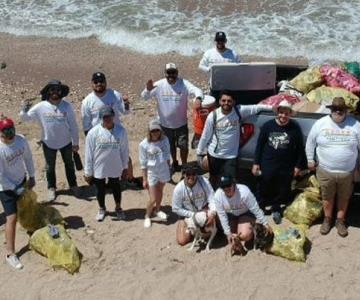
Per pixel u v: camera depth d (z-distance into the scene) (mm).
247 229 6859
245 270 6621
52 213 7445
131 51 14250
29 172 7199
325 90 7562
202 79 12789
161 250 7023
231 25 15195
